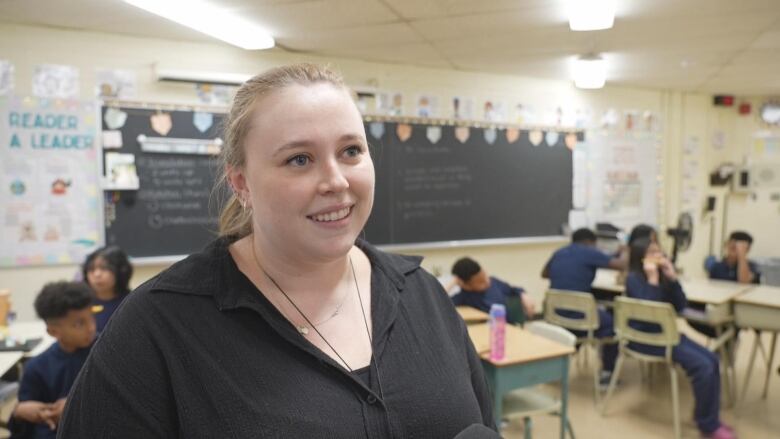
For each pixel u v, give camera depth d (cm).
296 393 64
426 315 82
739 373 373
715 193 586
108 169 336
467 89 450
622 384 359
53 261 330
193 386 62
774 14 293
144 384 62
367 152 72
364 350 73
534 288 498
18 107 318
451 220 451
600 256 374
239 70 369
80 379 65
